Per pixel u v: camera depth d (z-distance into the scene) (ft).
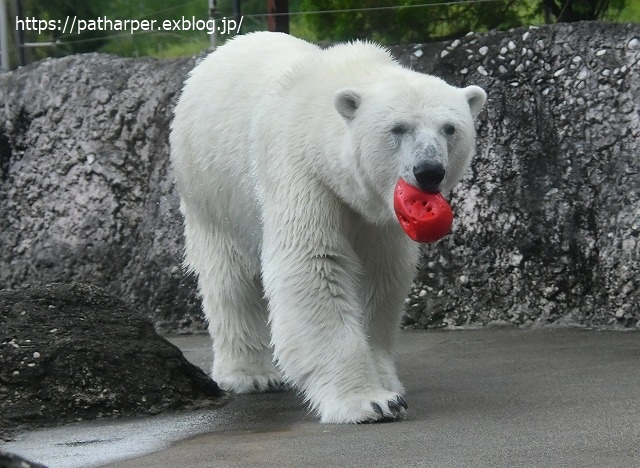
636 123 41.81
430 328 42.88
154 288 47.91
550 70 43.73
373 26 48.55
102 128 50.49
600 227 41.55
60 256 49.88
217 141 32.76
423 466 20.76
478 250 43.14
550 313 41.81
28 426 27.63
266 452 23.15
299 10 51.03
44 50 59.11
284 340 28.04
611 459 20.33
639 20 50.06
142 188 49.55
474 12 48.37
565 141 42.91
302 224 28.43
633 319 40.37
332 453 22.57
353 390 27.04
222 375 33.71
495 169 43.45
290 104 29.71
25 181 51.44
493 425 24.72
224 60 33.99
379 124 27.02
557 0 48.24
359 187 27.94
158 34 55.26
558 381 30.35
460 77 44.98
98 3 60.80
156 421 28.22
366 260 30.32
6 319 30.40
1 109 52.75
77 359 29.07
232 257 33.63
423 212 25.89
